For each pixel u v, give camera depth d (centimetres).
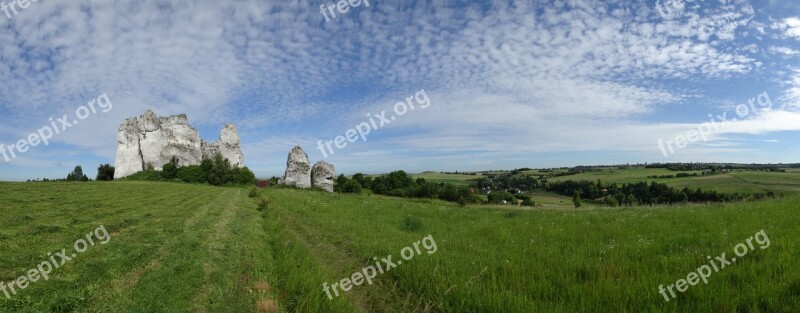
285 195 4028
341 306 787
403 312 785
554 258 1074
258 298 835
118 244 1227
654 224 1666
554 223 1902
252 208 2884
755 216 1644
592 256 1116
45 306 719
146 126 8662
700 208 2292
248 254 1243
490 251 1256
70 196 2605
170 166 7594
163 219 1873
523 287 841
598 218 2069
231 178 7525
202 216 2119
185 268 1010
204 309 774
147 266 1018
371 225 1955
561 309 700
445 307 771
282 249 1290
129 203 2494
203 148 9644
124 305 753
